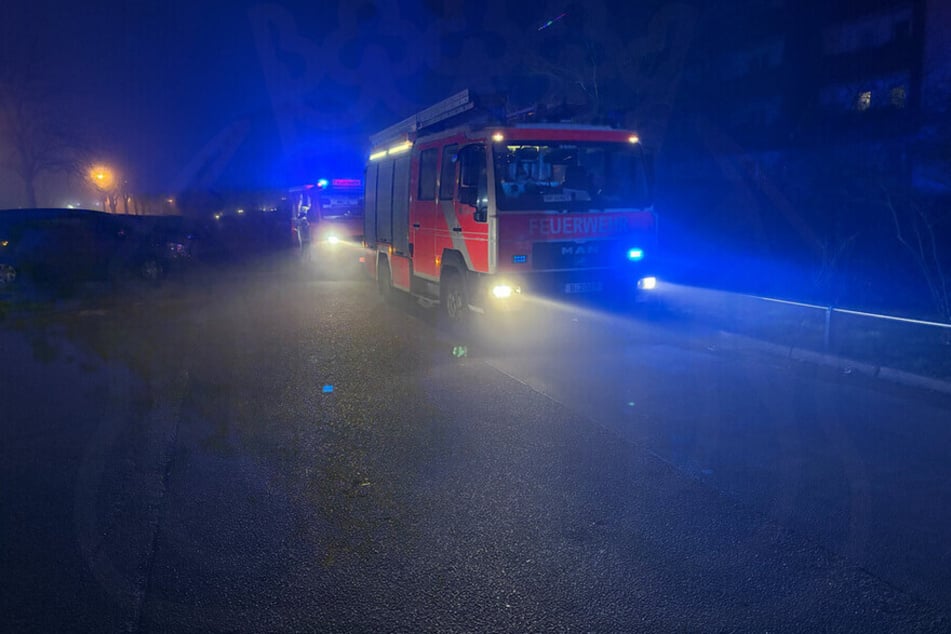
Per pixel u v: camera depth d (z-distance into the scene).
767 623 3.31
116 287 16.84
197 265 22.77
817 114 14.32
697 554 3.96
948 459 5.32
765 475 5.07
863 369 7.87
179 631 3.38
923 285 11.02
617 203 9.50
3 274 14.28
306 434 6.19
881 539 4.09
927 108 11.76
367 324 11.62
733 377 7.85
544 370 8.28
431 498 4.79
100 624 3.44
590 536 4.19
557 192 9.21
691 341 9.77
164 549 4.18
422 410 6.80
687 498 4.69
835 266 11.76
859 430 6.01
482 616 3.42
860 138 12.46
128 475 5.34
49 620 3.48
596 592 3.60
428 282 11.61
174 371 8.60
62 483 5.20
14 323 12.45
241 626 3.40
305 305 13.90
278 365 8.79
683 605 3.47
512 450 5.66
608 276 9.49
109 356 9.55
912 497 4.66
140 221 19.95
